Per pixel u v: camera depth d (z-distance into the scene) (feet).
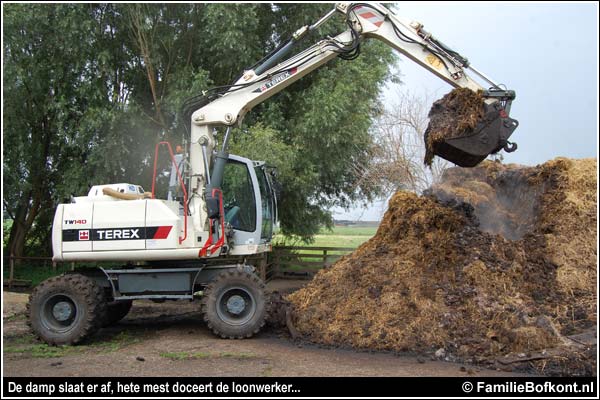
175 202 27.43
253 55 49.49
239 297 26.22
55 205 54.70
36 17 44.42
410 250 27.02
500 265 25.90
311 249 57.98
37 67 47.06
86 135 46.11
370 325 24.48
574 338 21.61
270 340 25.75
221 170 28.04
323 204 60.18
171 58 50.34
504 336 22.31
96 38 47.26
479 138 25.13
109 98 48.42
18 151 49.06
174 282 27.20
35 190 54.03
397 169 50.78
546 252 27.32
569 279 25.70
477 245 26.89
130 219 26.86
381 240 29.01
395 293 25.26
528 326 22.50
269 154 42.91
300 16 50.55
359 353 23.18
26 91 48.32
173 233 26.48
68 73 48.21
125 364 21.89
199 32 49.34
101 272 28.19
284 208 54.13
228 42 45.24
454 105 25.71
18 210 54.80
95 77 47.01
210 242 26.96
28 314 26.45
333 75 50.62
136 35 48.52
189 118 29.96
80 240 27.14
